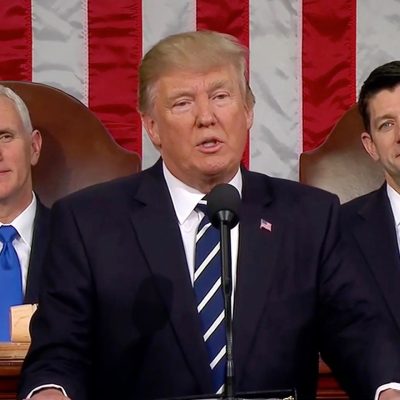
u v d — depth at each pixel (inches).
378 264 220.4
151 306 175.8
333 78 296.7
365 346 177.9
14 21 293.7
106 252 178.9
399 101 225.3
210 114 173.5
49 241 184.9
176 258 177.9
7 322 234.4
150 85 177.6
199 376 171.9
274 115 297.4
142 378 175.0
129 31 295.0
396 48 297.1
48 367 174.1
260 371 173.8
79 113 277.1
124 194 185.5
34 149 256.8
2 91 245.0
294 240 181.6
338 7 296.0
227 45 175.8
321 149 279.1
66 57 294.8
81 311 177.5
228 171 178.9
